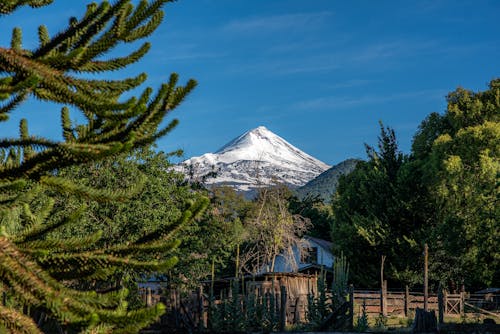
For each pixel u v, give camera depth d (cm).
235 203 4788
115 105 602
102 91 650
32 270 524
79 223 2255
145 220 2488
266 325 2177
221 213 3838
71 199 2189
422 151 5947
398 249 4859
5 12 605
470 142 4944
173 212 2697
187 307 2205
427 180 4888
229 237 3425
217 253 3288
